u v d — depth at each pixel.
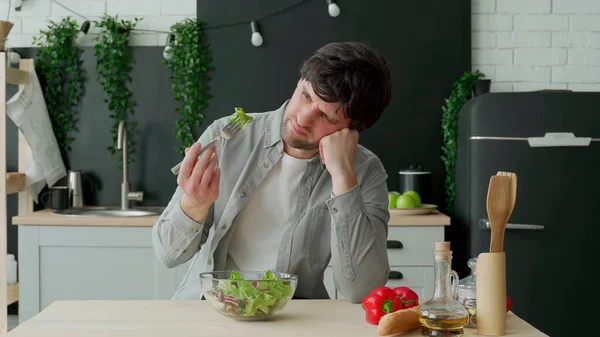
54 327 1.56
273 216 2.05
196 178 1.74
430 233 3.54
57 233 3.54
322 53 1.78
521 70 4.13
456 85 4.03
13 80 3.79
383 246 1.93
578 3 4.12
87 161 4.13
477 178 3.59
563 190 3.56
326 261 2.08
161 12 4.11
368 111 1.82
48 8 4.12
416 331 1.57
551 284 3.58
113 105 4.08
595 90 4.13
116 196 4.14
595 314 3.58
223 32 4.09
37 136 3.89
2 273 3.63
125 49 4.10
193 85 4.05
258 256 2.04
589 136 3.54
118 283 3.55
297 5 4.08
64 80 4.10
